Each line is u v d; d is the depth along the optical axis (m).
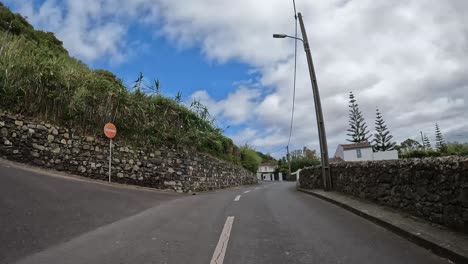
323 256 4.70
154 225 6.84
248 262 4.48
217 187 21.75
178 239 5.70
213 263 4.42
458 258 4.28
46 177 9.52
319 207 9.58
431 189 6.20
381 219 6.70
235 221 7.34
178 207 9.61
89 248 5.03
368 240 5.54
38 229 5.62
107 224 6.77
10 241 4.91
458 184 5.35
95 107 12.89
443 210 5.78
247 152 35.94
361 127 71.88
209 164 20.50
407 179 7.16
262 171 81.94
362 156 56.41
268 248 5.14
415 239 5.31
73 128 11.99
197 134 18.77
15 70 11.09
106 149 12.89
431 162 6.20
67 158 11.59
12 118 10.41
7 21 20.55
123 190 11.44
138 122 14.53
